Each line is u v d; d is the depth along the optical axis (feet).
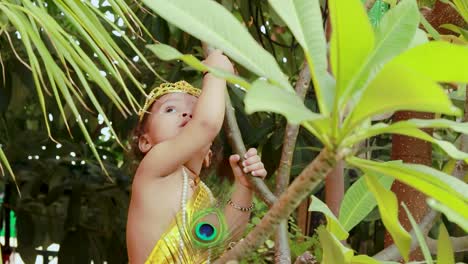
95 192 8.62
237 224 3.65
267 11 7.57
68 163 8.58
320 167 1.59
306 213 5.92
